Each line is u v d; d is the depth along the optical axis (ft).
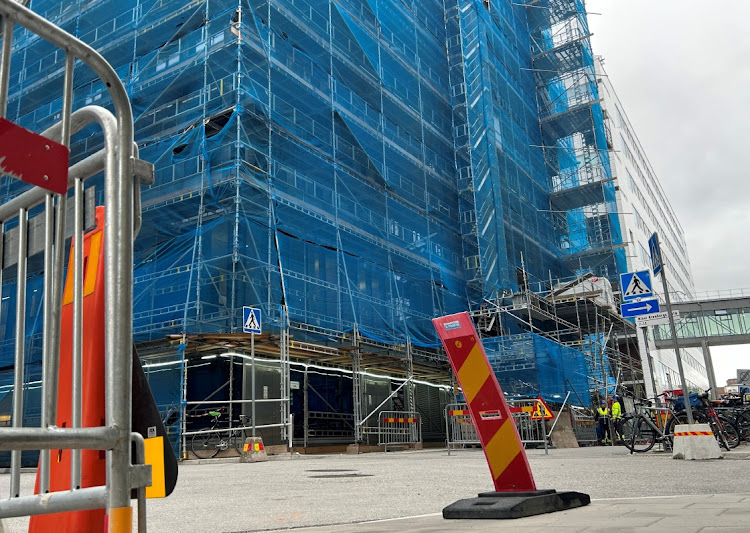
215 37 70.38
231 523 15.88
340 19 87.04
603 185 122.72
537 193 122.52
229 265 65.36
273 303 62.59
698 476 24.23
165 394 64.54
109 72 7.31
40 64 85.20
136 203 7.50
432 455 55.21
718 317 123.65
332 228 75.46
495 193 99.40
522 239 106.52
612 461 35.27
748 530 9.84
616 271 119.55
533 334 82.53
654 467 29.55
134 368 8.10
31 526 8.83
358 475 31.24
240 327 61.16
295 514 17.31
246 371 63.82
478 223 98.84
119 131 7.37
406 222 91.25
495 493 14.69
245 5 70.59
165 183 68.64
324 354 68.13
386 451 70.90
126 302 6.90
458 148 109.40
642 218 168.66
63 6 84.33
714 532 9.75
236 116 65.77
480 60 106.93
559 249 127.24
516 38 127.65
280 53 73.87
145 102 75.20
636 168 176.55
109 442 6.43
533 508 13.58
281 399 59.06
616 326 114.21
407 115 97.30
